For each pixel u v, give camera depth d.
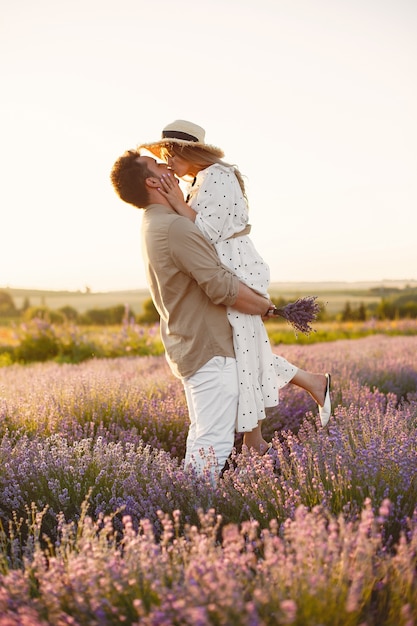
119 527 3.26
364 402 5.82
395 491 2.97
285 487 3.05
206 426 3.76
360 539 2.18
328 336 21.83
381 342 13.99
